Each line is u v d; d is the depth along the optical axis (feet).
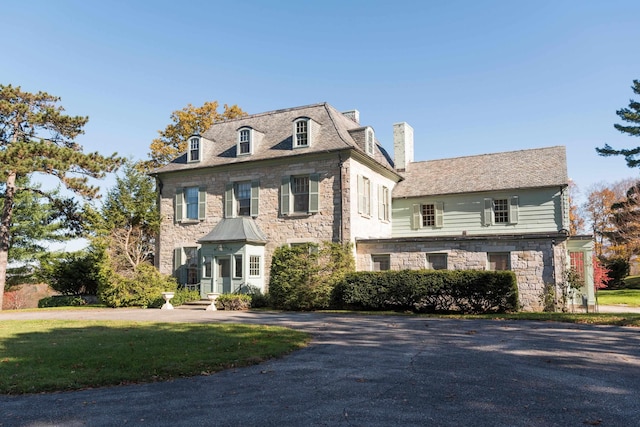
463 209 82.43
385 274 61.52
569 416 17.37
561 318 47.03
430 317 52.80
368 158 75.82
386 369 25.45
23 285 114.21
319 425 16.57
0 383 22.45
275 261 69.77
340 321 49.49
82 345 32.45
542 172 79.30
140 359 27.48
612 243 131.64
